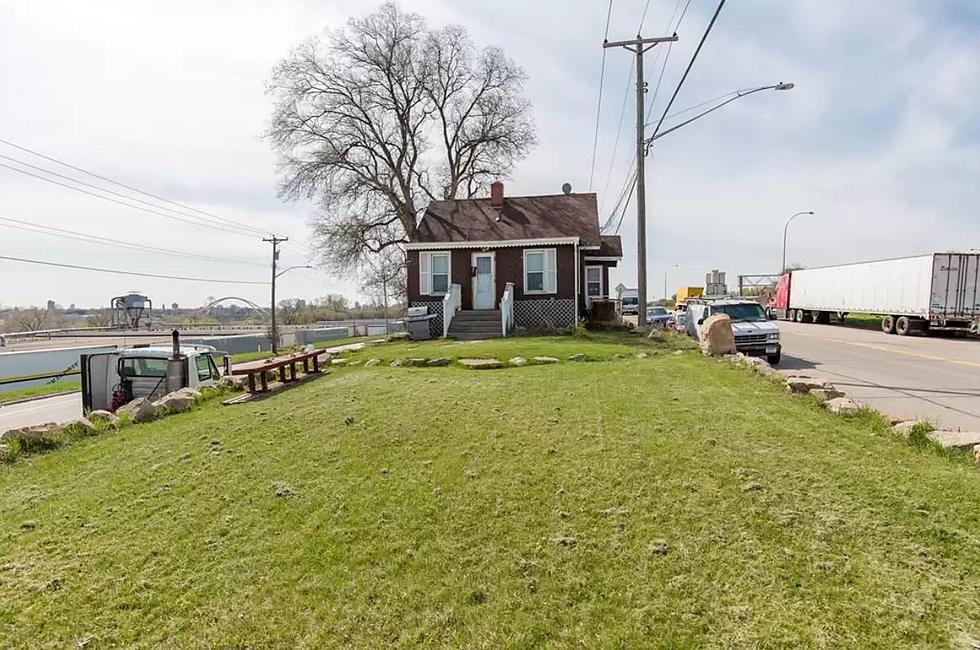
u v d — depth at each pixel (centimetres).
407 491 473
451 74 3562
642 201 1797
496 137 3697
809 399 737
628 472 483
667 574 331
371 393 880
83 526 442
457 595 325
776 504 408
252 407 842
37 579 365
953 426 698
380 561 366
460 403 774
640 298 1814
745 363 1051
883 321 2594
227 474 537
